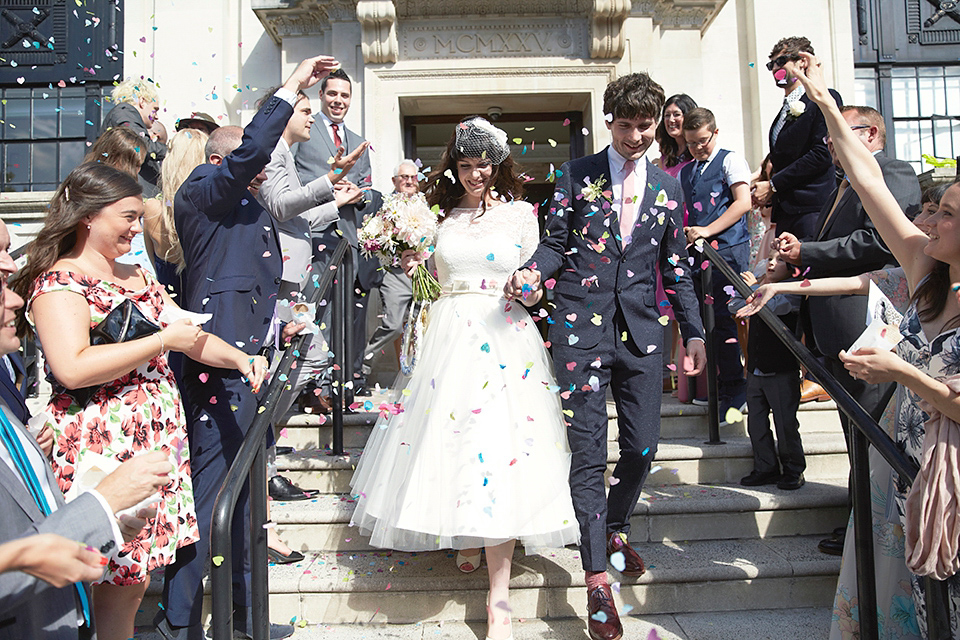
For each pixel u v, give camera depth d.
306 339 2.98
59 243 2.06
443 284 2.86
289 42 6.38
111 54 6.61
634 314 2.73
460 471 2.44
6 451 1.51
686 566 2.82
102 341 1.99
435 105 6.39
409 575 2.79
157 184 4.02
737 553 2.96
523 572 2.78
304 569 2.87
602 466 2.65
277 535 3.06
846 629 2.26
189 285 2.53
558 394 2.77
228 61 6.58
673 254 2.89
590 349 2.71
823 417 4.11
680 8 6.30
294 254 3.18
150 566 2.04
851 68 6.65
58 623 1.50
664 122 4.54
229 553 1.83
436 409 2.57
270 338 2.66
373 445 2.86
